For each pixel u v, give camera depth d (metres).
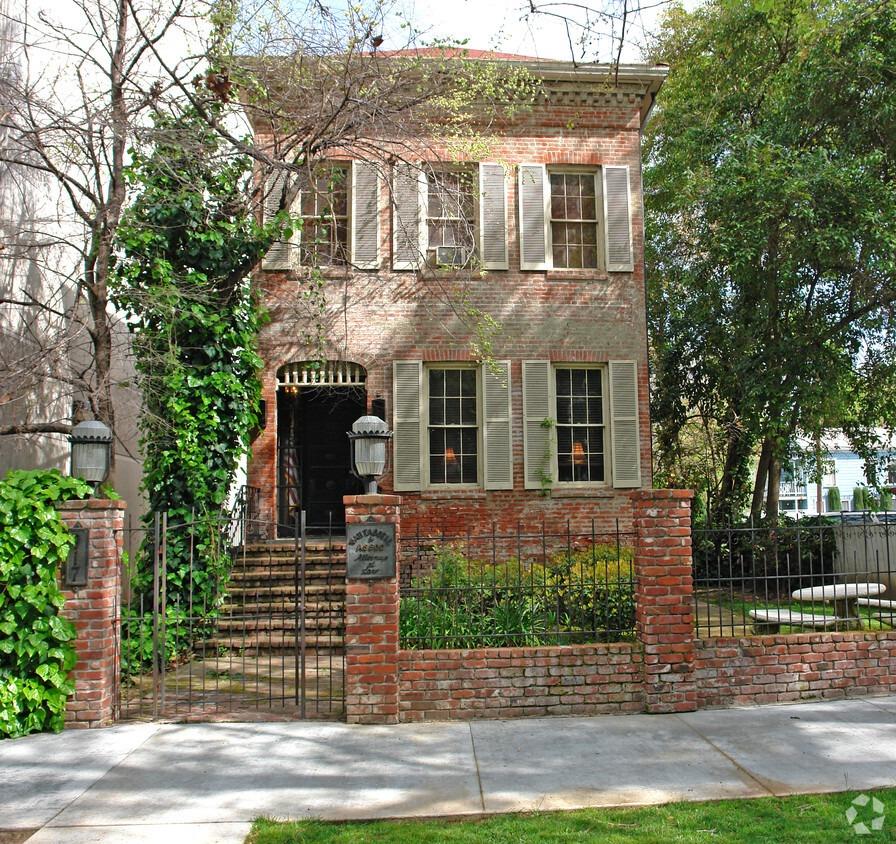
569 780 5.16
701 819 4.49
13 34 9.51
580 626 7.18
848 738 5.85
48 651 6.34
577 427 13.14
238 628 9.43
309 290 11.66
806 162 11.99
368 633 6.52
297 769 5.43
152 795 5.00
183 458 9.17
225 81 9.59
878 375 14.02
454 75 11.13
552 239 13.52
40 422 10.07
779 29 13.57
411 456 12.66
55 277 10.54
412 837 4.32
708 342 15.19
